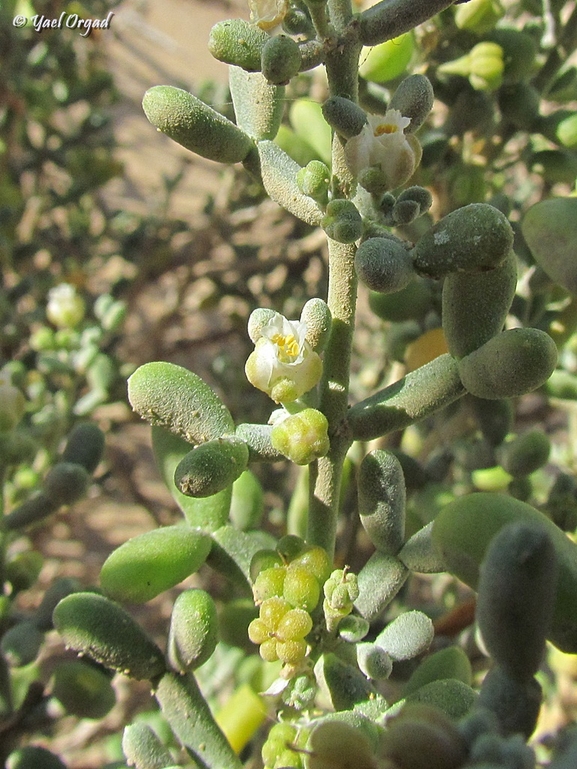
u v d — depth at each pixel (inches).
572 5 5.2
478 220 1.9
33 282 7.0
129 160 12.2
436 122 4.9
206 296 7.7
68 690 2.7
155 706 5.5
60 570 8.4
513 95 3.8
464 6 3.7
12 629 3.0
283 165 2.4
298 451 2.1
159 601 7.8
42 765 2.7
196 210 11.5
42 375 6.5
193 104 2.3
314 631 2.3
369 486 2.3
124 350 7.9
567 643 1.8
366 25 2.1
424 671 2.6
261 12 2.2
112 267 10.9
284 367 2.1
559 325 3.8
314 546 2.3
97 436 3.3
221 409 2.3
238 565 2.7
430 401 2.3
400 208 2.2
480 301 2.2
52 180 8.9
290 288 7.6
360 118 2.1
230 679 4.0
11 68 6.4
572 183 4.0
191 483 2.1
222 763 2.5
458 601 5.0
